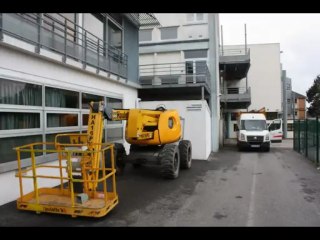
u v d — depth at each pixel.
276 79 37.09
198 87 16.73
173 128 10.58
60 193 6.70
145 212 6.35
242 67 29.56
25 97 7.56
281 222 5.80
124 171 10.87
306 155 15.90
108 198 6.45
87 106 10.43
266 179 9.89
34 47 7.48
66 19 9.09
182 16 20.11
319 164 12.73
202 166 12.63
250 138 19.30
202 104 14.77
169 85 16.17
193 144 14.89
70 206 5.91
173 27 20.20
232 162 13.98
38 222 5.72
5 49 6.90
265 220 5.91
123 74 13.55
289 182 9.43
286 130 35.34
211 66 19.81
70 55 9.10
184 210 6.50
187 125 14.91
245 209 6.60
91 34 10.34
